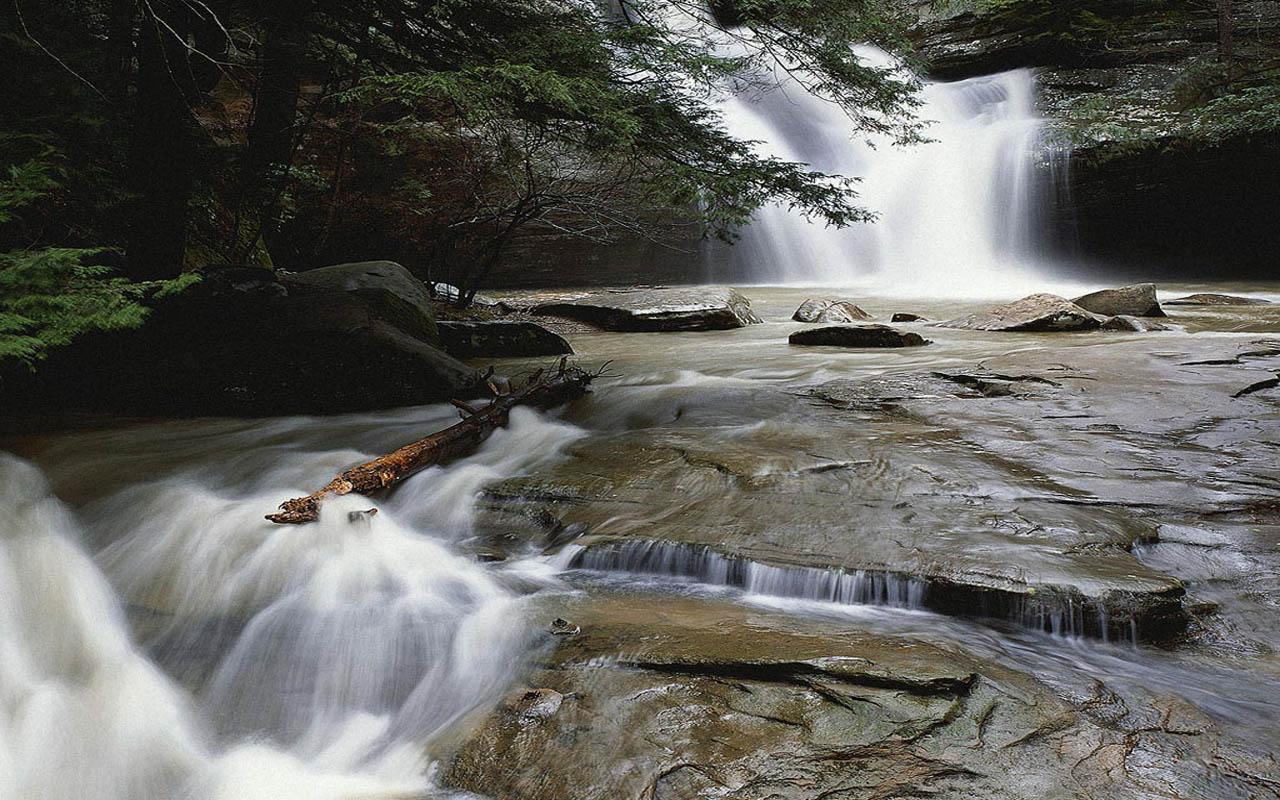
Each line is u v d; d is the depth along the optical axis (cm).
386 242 1752
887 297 1969
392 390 830
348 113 1468
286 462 652
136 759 321
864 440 636
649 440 652
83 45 813
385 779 306
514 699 335
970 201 2520
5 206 577
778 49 1019
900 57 1052
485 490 570
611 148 898
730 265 2397
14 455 654
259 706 354
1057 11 2830
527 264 2225
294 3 952
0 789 303
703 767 295
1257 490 530
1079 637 391
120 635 404
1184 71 2586
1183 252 2509
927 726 312
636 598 436
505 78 794
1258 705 336
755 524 484
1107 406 713
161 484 591
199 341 860
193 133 935
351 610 426
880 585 421
